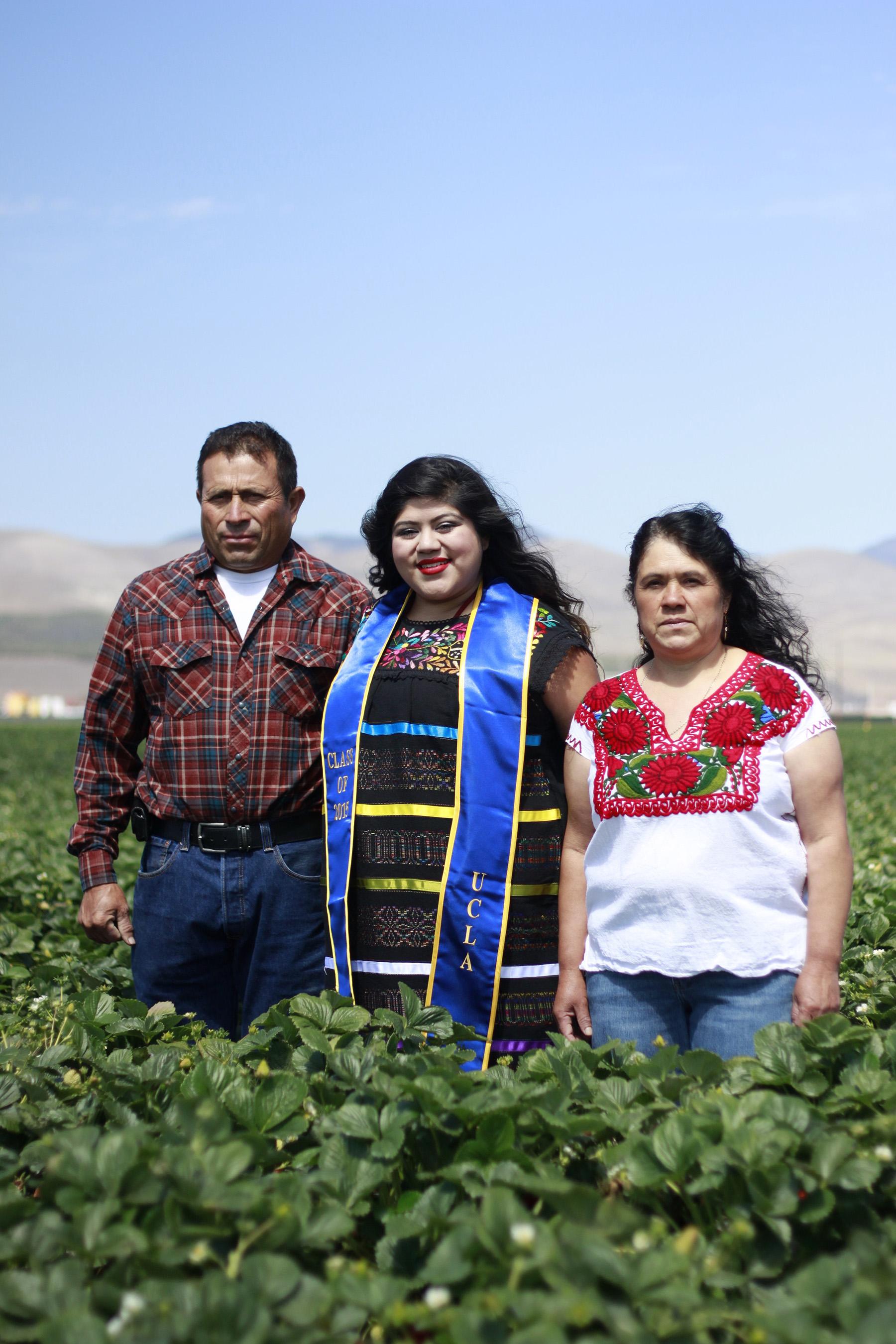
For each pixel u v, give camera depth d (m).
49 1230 2.29
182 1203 2.29
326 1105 2.89
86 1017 3.52
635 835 3.18
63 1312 2.04
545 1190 2.24
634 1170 2.44
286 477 3.99
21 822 11.94
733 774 3.11
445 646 3.66
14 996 4.36
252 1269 2.07
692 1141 2.45
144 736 4.17
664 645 3.23
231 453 3.90
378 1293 2.08
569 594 3.94
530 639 3.58
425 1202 2.44
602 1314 1.91
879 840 8.29
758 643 3.47
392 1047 3.25
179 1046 3.26
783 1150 2.39
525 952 3.50
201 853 3.88
